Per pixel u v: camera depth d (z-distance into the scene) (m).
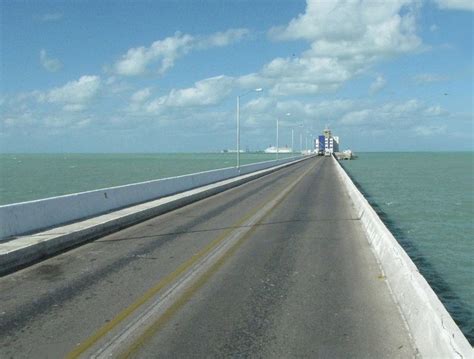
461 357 5.09
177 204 24.95
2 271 10.84
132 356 6.17
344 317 7.57
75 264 11.52
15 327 7.22
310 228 17.03
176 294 8.88
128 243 14.33
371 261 11.66
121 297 8.71
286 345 6.46
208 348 6.39
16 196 54.91
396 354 6.18
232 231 16.36
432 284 14.41
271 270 10.72
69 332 7.00
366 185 59.03
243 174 52.34
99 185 69.06
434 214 32.16
